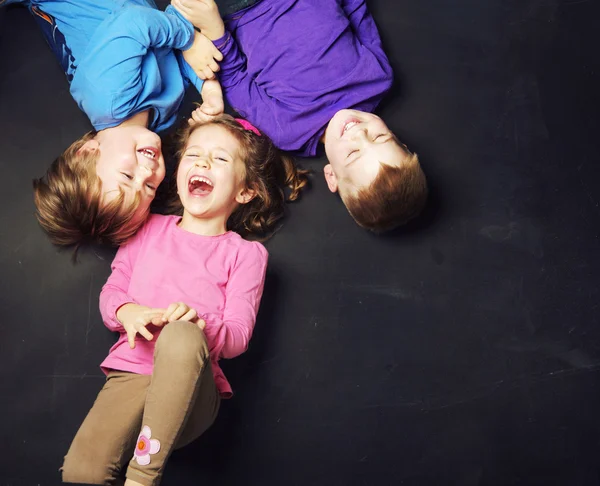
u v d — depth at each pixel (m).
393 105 1.88
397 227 1.80
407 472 1.64
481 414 1.69
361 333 1.73
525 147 1.89
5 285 1.67
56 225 1.62
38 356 1.64
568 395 1.71
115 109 1.59
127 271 1.55
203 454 1.61
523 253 1.81
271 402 1.66
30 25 1.84
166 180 1.74
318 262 1.76
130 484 1.25
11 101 1.79
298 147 1.77
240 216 1.74
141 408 1.41
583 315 1.77
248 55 1.76
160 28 1.61
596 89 1.95
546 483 1.65
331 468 1.63
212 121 1.67
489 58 1.95
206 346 1.29
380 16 1.95
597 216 1.84
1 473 1.56
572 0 2.02
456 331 1.75
